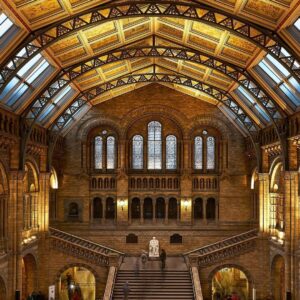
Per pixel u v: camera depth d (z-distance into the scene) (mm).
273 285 42969
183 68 41844
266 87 35219
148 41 36656
